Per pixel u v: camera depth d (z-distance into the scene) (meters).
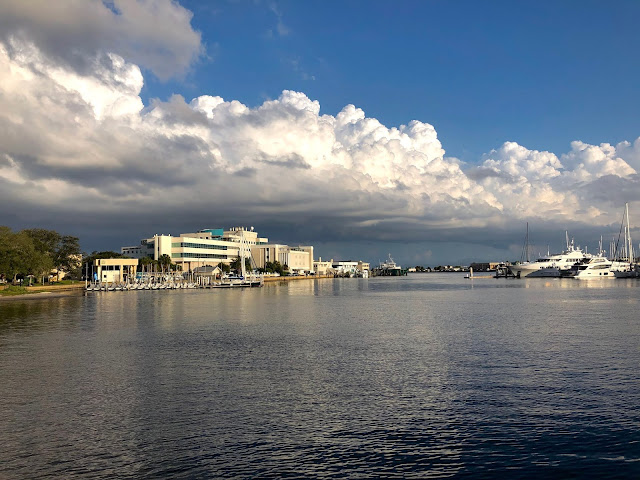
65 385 41.25
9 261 167.62
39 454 27.81
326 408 35.06
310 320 88.44
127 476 25.31
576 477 25.02
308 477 25.19
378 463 26.62
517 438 29.53
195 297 162.12
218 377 43.75
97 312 105.31
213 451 28.08
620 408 34.41
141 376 44.16
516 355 52.53
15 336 68.56
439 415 33.41
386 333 70.38
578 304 116.81
